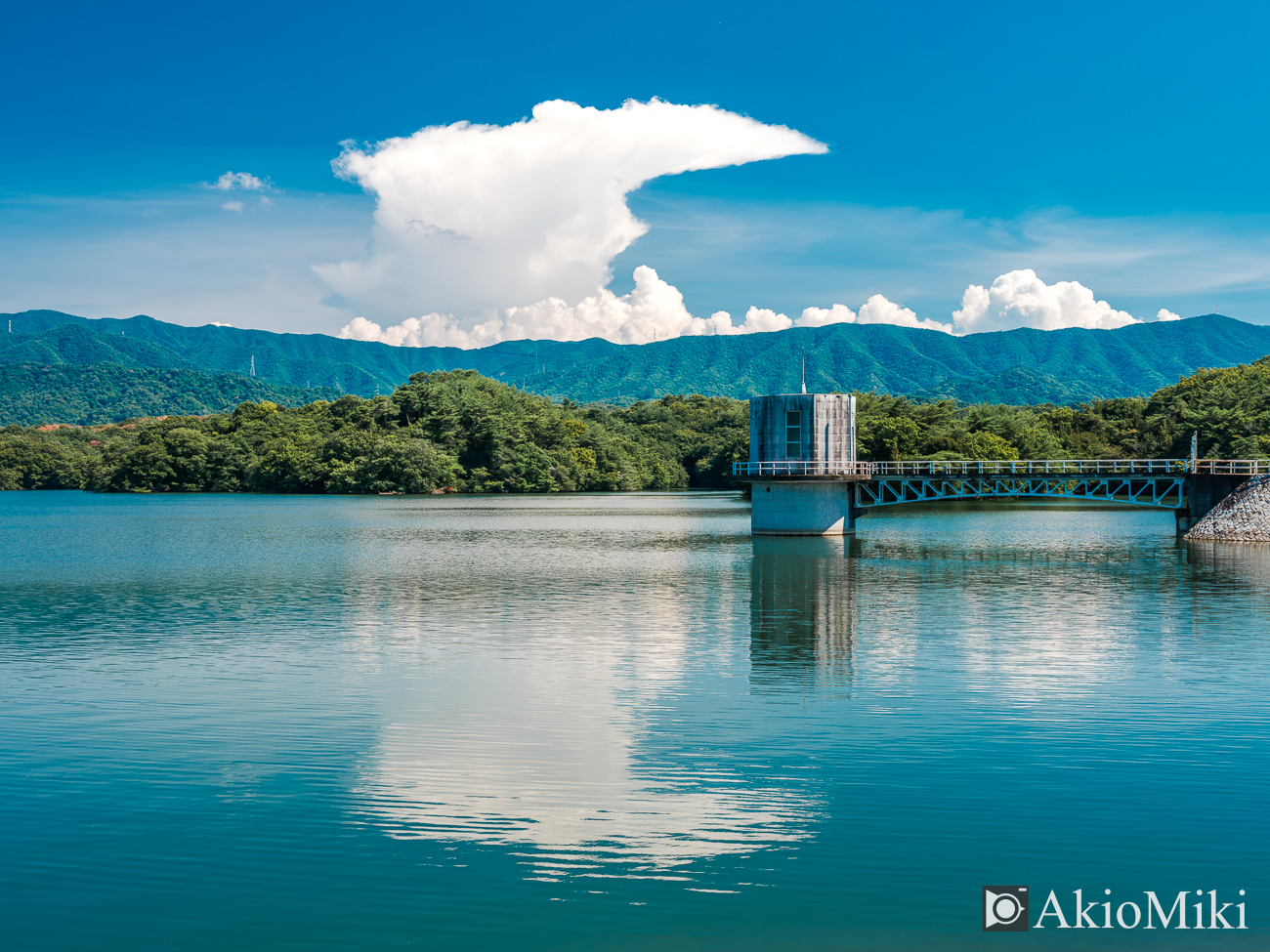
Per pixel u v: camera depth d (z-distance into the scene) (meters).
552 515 154.00
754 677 37.62
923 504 186.62
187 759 27.75
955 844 21.98
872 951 17.84
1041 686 35.84
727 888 20.00
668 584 65.75
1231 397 188.25
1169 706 33.06
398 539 105.38
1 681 37.44
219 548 95.31
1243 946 17.94
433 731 30.39
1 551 92.12
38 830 22.72
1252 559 79.38
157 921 18.75
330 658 41.53
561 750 28.52
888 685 36.12
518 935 18.28
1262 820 23.19
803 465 98.00
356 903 19.39
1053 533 111.19
